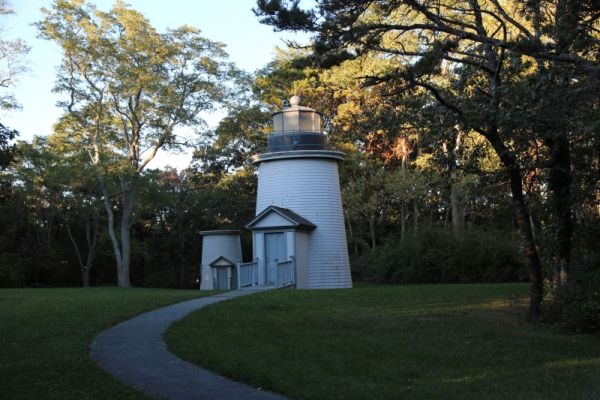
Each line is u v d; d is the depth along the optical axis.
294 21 12.80
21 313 15.16
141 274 56.12
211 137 42.78
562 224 15.10
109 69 38.62
